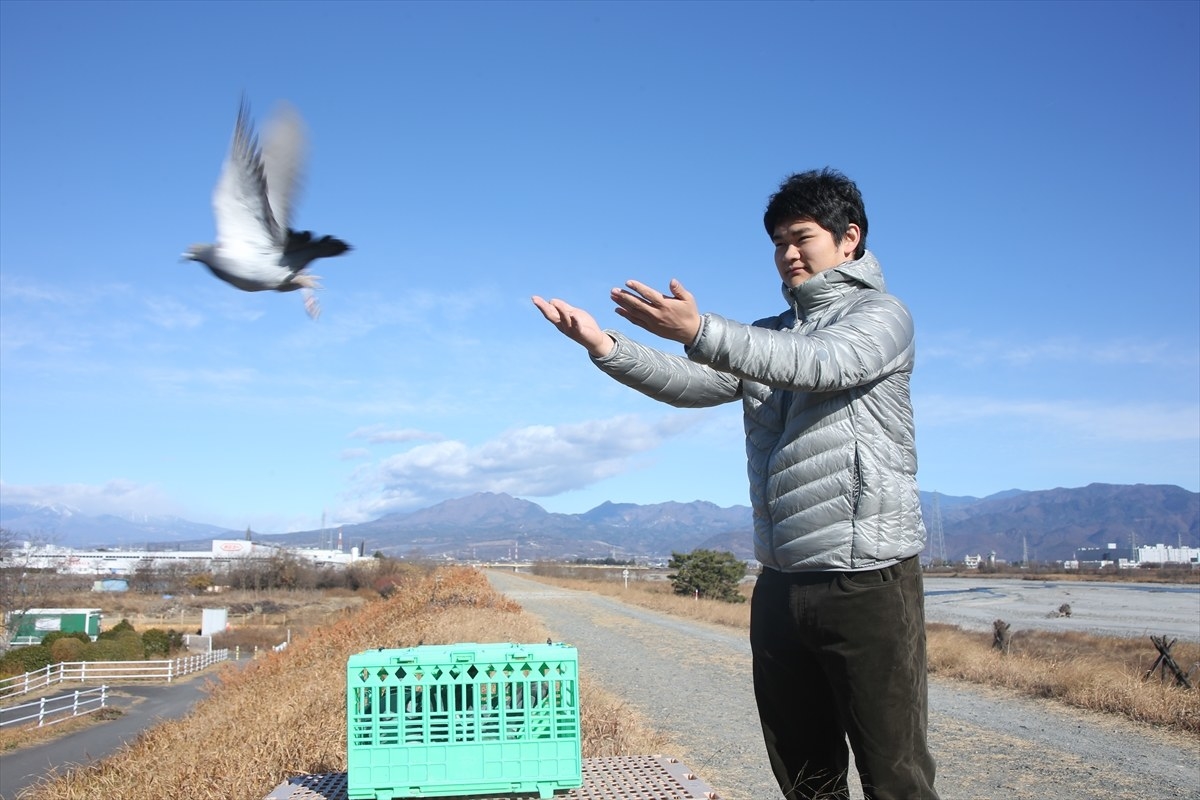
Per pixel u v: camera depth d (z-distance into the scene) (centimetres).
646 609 3164
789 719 297
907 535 267
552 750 351
